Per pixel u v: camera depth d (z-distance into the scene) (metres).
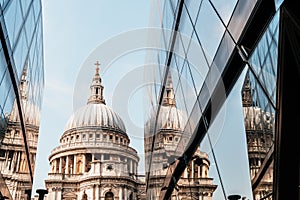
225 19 11.84
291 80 7.68
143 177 114.31
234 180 10.88
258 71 9.14
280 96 7.88
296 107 7.80
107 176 111.69
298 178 7.98
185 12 18.75
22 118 25.89
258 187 9.14
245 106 10.04
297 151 7.91
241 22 10.27
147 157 36.31
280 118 7.96
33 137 33.38
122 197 110.19
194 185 15.48
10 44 17.12
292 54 7.48
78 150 116.69
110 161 110.94
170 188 22.70
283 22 7.66
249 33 9.74
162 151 24.81
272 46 8.23
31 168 34.56
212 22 13.37
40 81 36.88
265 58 8.68
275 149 8.18
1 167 19.05
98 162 113.00
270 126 8.42
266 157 8.66
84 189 115.50
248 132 9.77
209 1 13.88
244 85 10.16
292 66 7.58
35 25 26.92
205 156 14.62
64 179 117.75
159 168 27.03
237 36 10.59
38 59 32.25
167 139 23.36
